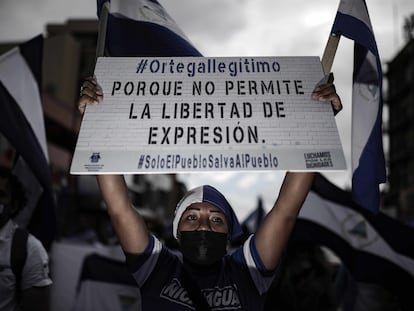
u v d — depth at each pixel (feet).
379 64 6.47
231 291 5.93
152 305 5.89
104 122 5.78
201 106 5.90
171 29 8.77
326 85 5.99
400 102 126.21
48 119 81.35
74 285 15.24
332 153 5.54
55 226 10.49
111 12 8.52
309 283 11.82
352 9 6.36
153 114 5.84
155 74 6.21
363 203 6.66
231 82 6.13
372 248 13.44
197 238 6.10
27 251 7.91
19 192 8.80
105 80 6.14
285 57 6.34
